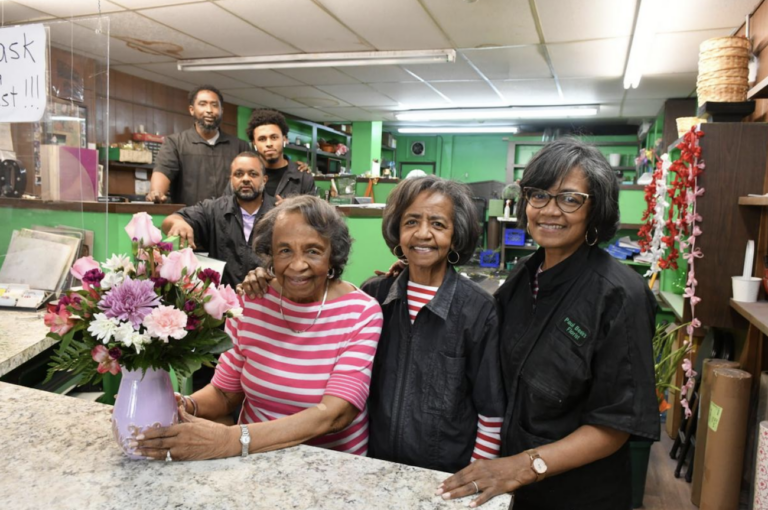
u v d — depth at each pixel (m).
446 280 1.21
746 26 2.94
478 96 6.44
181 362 0.90
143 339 0.82
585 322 1.05
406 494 0.84
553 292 1.11
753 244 2.16
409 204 1.20
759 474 1.78
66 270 1.83
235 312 0.94
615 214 1.08
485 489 0.87
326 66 4.89
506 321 1.20
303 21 3.76
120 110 5.37
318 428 1.02
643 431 0.98
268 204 2.24
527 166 1.12
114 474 0.85
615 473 1.13
